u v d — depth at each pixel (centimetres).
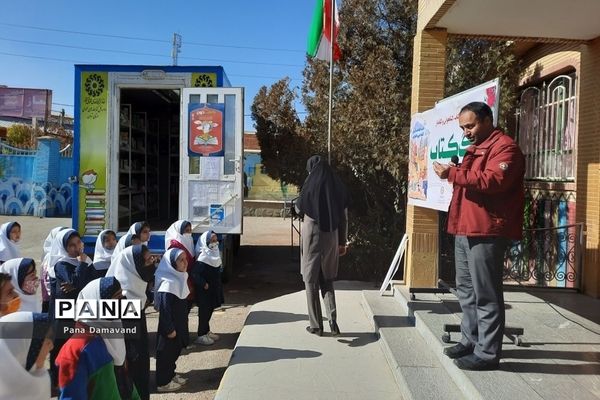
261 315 617
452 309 518
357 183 883
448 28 611
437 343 423
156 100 1108
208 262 589
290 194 2359
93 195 842
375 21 964
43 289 517
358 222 855
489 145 341
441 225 662
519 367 363
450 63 851
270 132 1185
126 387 329
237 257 1209
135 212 1112
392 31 950
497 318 351
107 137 838
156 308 465
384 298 630
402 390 385
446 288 565
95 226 842
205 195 809
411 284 607
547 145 780
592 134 628
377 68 866
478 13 559
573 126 710
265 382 421
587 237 617
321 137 1008
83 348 285
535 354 389
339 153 884
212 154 806
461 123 357
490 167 329
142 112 1174
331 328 534
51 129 3428
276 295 846
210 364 530
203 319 586
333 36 767
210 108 803
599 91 619
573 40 644
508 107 823
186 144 808
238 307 764
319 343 512
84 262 500
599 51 623
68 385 276
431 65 615
